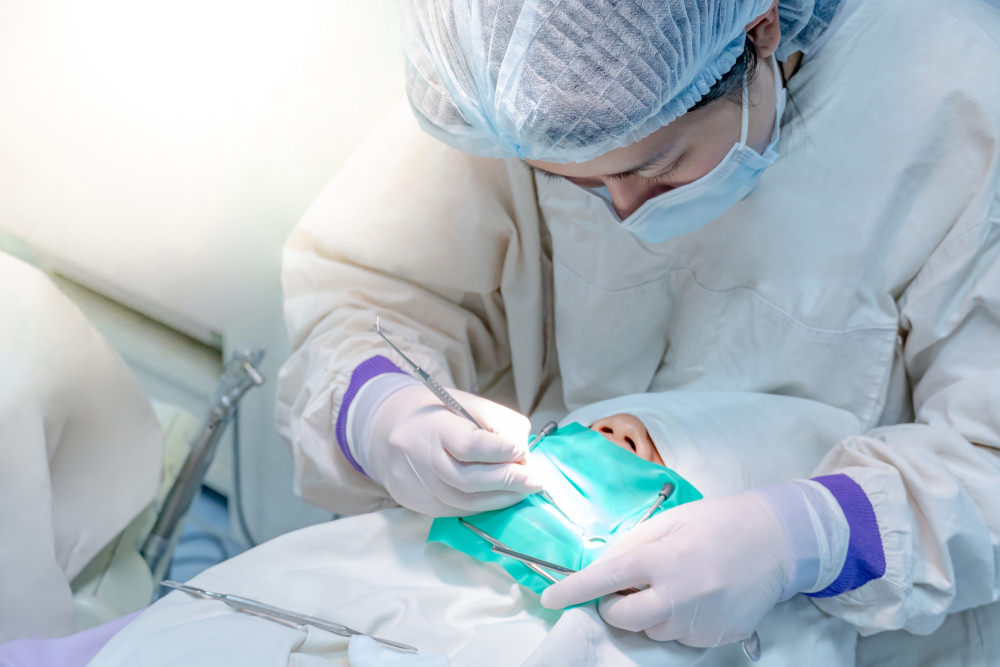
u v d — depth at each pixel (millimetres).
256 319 1410
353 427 1016
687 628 802
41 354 1072
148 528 1262
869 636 1057
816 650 894
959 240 927
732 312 1067
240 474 1617
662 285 1095
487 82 754
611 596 824
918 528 874
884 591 854
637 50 715
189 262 1359
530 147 785
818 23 905
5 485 1006
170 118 1191
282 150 1227
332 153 1236
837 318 1003
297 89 1168
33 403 1041
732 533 827
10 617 1016
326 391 1063
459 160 1096
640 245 1051
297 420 1124
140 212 1311
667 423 977
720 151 853
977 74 890
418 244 1137
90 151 1251
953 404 950
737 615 806
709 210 915
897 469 886
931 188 947
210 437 1157
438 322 1195
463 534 891
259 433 1547
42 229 1379
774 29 834
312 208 1171
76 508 1151
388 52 1141
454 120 837
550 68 728
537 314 1211
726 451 964
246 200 1272
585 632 786
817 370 1040
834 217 971
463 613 837
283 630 754
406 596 838
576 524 883
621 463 922
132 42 1128
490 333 1286
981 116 892
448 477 884
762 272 1020
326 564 906
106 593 1182
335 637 768
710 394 1041
